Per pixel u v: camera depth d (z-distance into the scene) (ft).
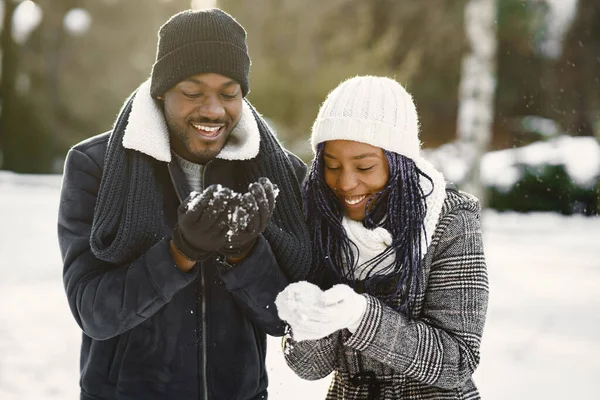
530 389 15.07
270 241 6.86
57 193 56.39
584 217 51.29
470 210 6.84
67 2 90.38
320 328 6.03
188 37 6.59
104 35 92.99
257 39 68.03
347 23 64.80
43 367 16.56
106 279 6.39
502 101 65.82
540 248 36.63
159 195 6.85
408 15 61.62
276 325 6.86
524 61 64.90
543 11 61.98
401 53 62.85
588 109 62.80
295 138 66.54
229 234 5.91
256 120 7.38
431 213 6.69
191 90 6.58
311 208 7.08
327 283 7.15
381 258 6.66
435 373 6.35
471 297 6.60
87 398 7.07
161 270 6.18
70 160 6.95
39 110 84.02
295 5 65.67
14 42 81.66
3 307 21.72
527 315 21.80
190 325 6.98
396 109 6.67
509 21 61.62
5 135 81.87
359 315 6.19
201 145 6.74
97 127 93.15
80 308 6.43
